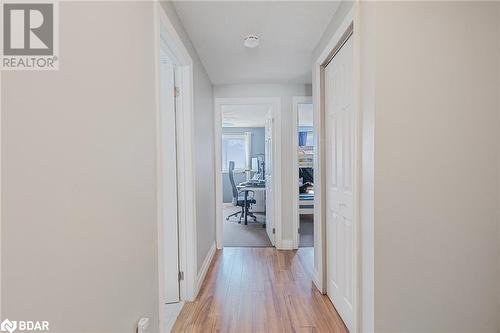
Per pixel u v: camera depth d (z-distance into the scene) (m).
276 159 3.93
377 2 1.44
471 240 1.49
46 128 0.74
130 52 1.23
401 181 1.46
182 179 2.42
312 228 5.19
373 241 1.47
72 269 0.83
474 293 1.49
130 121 1.22
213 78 3.67
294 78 3.71
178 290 2.42
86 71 0.90
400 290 1.47
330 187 2.36
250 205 6.36
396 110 1.46
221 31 2.35
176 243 2.41
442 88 1.46
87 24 0.91
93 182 0.93
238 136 8.47
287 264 3.32
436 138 1.47
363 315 1.60
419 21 1.45
